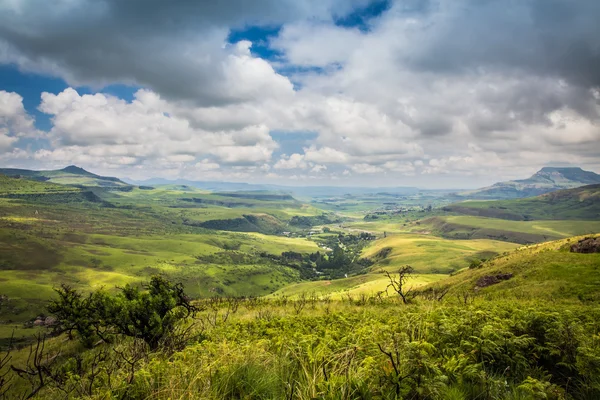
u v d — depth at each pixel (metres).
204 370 6.15
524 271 55.28
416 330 8.43
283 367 6.41
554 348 6.80
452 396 4.82
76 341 21.97
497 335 7.02
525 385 5.08
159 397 5.70
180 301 15.45
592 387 5.47
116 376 7.33
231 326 14.53
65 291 21.78
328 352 6.84
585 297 31.84
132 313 13.64
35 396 7.82
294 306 27.08
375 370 5.50
